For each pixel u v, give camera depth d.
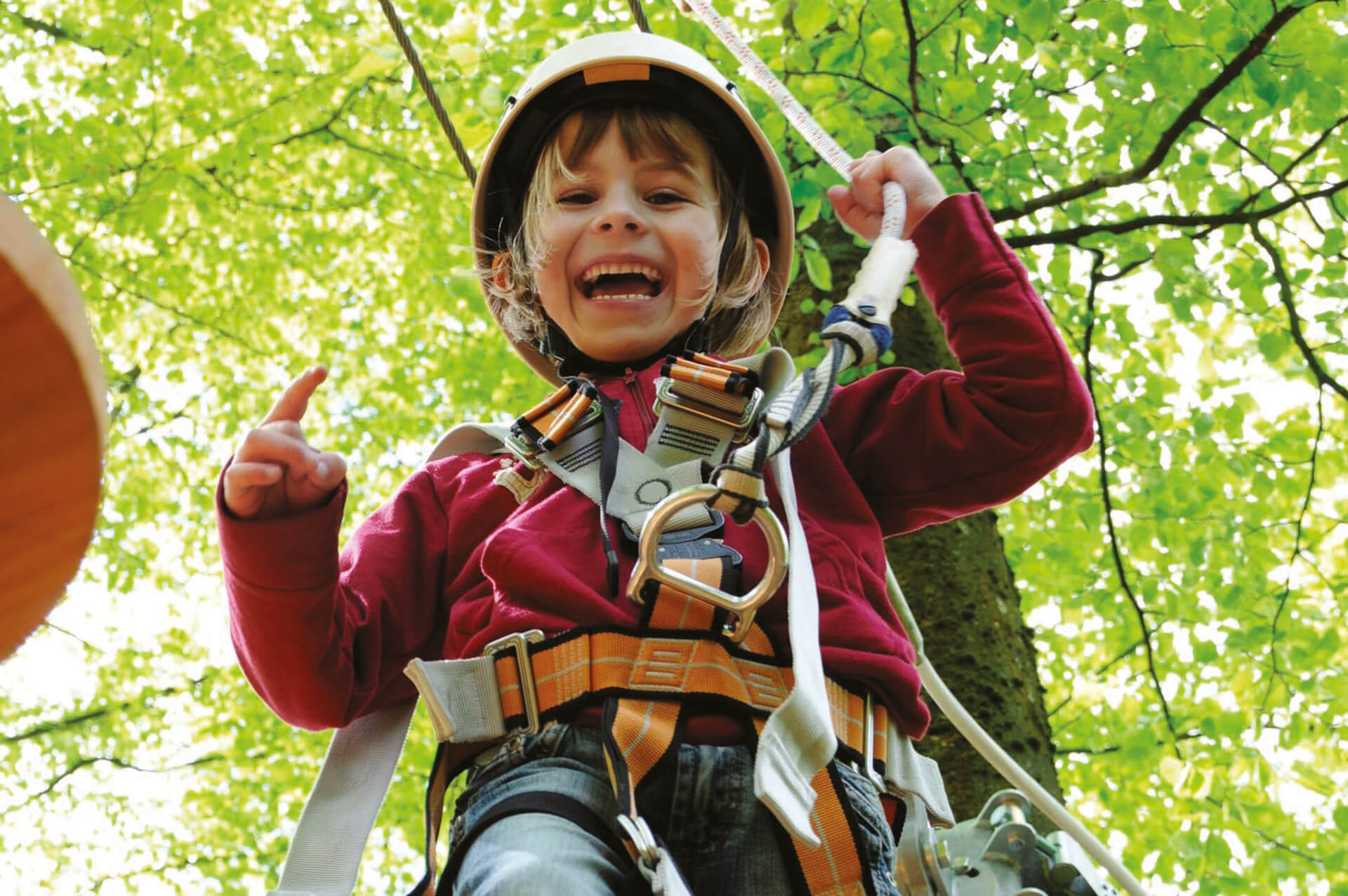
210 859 7.48
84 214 7.58
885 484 1.96
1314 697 6.61
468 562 1.90
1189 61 5.65
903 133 5.32
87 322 0.58
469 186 7.48
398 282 7.78
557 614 1.70
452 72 6.95
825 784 1.58
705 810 1.57
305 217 7.68
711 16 2.30
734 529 1.78
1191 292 6.11
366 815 1.80
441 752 1.68
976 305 1.97
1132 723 6.45
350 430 7.67
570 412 1.86
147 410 7.86
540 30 5.88
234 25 7.46
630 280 2.05
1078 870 2.38
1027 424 1.89
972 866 2.41
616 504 1.77
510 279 2.28
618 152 2.09
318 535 1.65
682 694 1.60
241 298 7.73
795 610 1.54
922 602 4.31
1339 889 6.33
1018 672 4.28
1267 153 6.14
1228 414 6.64
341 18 7.44
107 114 7.51
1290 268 6.85
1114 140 5.95
